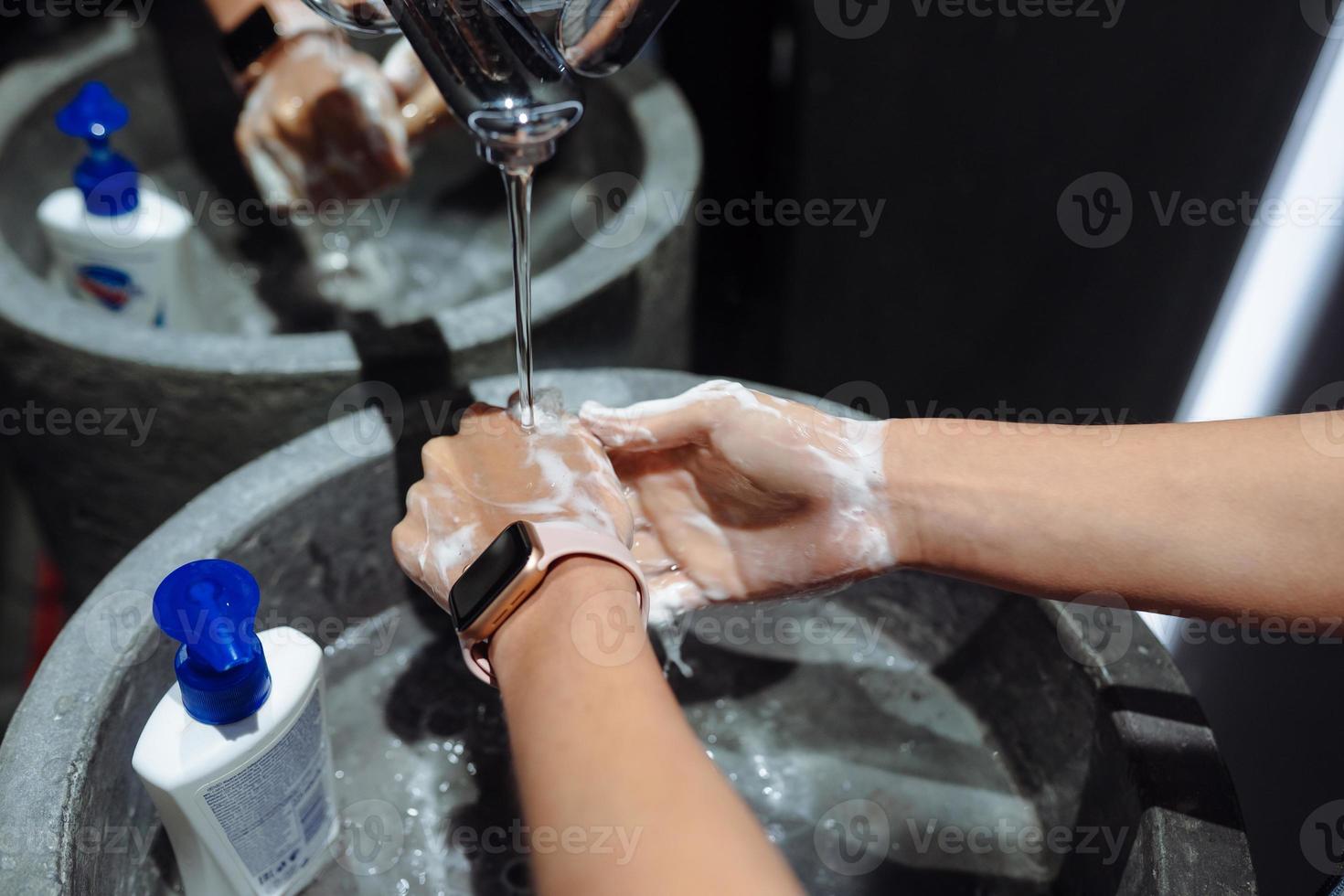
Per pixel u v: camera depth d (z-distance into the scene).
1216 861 0.61
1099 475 0.64
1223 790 0.63
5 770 0.61
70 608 0.96
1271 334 0.81
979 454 0.66
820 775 0.72
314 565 0.73
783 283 1.21
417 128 0.85
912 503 0.66
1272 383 0.82
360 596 0.76
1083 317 0.93
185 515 0.69
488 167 1.06
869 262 1.11
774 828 0.70
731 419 0.66
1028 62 0.89
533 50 0.58
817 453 0.66
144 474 0.82
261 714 0.63
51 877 0.59
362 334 0.79
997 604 0.72
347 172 0.83
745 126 1.17
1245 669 0.80
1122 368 0.91
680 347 0.94
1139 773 0.63
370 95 0.81
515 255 0.63
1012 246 0.96
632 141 0.95
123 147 1.01
